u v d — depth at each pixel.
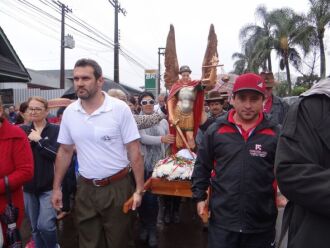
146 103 5.00
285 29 31.58
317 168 1.62
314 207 1.61
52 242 3.97
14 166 3.04
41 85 35.94
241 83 2.70
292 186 1.65
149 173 4.81
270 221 2.77
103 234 3.38
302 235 1.70
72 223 5.55
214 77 4.61
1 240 2.93
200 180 2.97
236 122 2.78
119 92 4.69
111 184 3.28
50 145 3.83
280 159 1.70
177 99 4.56
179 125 4.50
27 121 4.68
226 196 2.73
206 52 4.70
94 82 3.15
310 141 1.66
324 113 1.65
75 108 3.26
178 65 4.93
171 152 4.64
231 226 2.72
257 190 2.69
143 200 4.60
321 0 27.22
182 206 6.66
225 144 2.76
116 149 3.26
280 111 4.87
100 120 3.21
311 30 28.28
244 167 2.70
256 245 2.77
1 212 3.00
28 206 3.95
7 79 12.43
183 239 5.11
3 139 3.00
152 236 4.73
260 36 34.94
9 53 11.89
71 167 3.94
